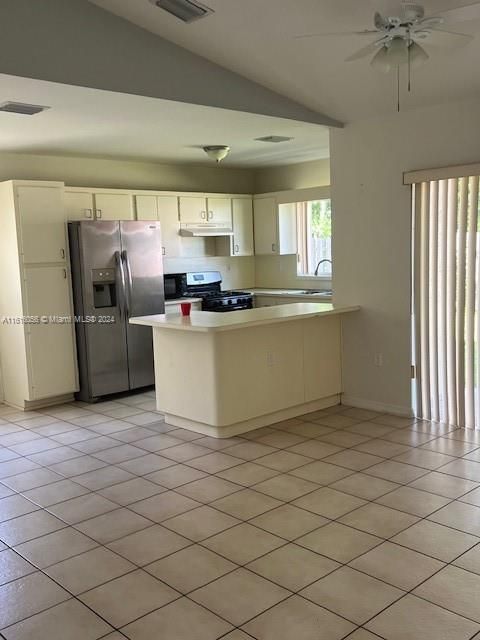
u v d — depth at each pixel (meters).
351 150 5.23
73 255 5.93
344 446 4.44
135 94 3.83
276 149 6.43
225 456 4.32
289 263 8.00
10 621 2.49
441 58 3.89
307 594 2.60
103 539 3.16
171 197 7.06
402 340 5.09
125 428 5.12
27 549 3.09
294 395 5.18
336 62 4.10
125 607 2.56
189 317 4.94
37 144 5.59
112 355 6.11
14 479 4.04
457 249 4.62
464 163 4.51
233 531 3.19
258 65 4.21
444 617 2.41
